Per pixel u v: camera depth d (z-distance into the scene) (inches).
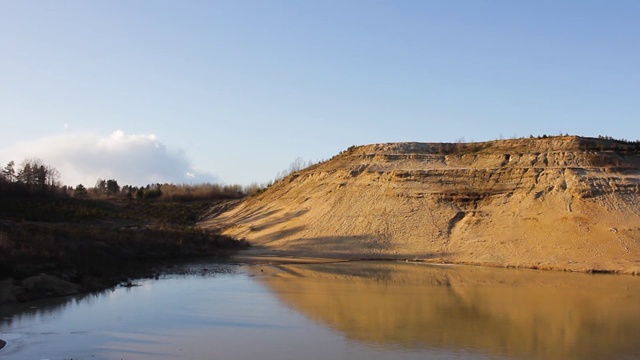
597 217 2026.3
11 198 3095.5
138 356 748.6
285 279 1503.4
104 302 1128.2
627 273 1622.8
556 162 2394.2
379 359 746.2
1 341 804.6
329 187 2765.7
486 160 2559.1
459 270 1718.8
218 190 4446.4
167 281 1450.5
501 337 869.8
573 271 1673.2
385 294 1259.8
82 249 1584.6
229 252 2167.8
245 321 966.4
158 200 4126.5
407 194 2438.5
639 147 2507.4
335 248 2180.1
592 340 857.5
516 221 2123.5
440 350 791.7
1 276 1172.5
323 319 987.3
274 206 3021.7
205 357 748.6
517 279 1515.7
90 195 4345.5
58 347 782.5
